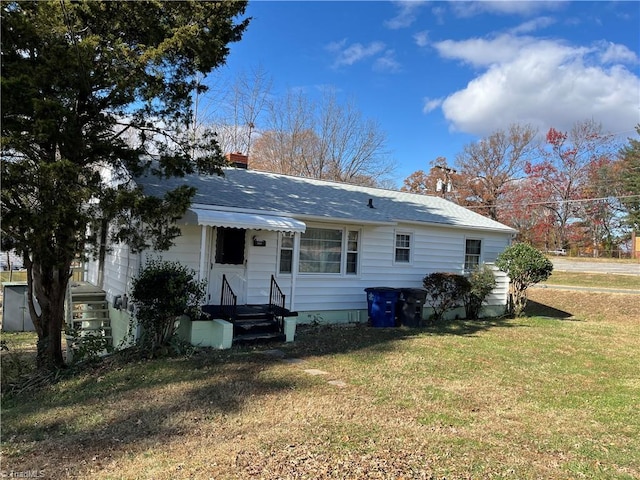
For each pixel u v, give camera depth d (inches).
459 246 575.2
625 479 145.1
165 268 327.6
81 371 315.3
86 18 291.6
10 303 557.9
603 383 268.7
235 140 1170.6
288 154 1250.0
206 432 179.8
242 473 141.9
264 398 223.5
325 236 468.8
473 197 1755.7
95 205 293.4
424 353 334.3
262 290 425.1
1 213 252.5
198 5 313.6
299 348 345.4
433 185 1796.3
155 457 156.8
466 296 539.2
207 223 335.9
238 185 475.2
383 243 510.0
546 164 1617.9
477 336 419.5
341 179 1302.9
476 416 203.3
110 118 315.0
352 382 253.3
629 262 1207.6
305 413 200.7
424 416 199.9
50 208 260.4
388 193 650.8
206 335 346.3
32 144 277.3
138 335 355.6
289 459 152.1
